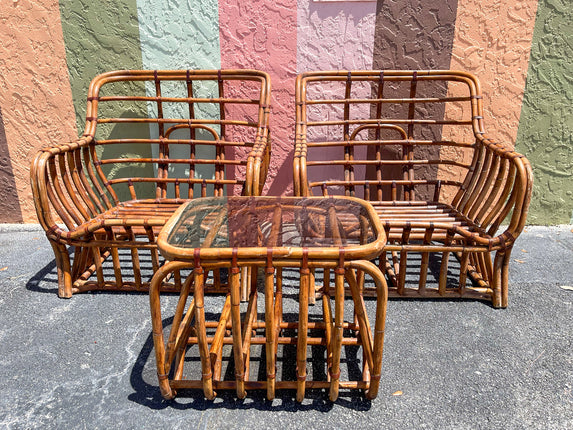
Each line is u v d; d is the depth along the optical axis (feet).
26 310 5.56
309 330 5.22
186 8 7.01
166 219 5.28
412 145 6.81
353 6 6.91
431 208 6.41
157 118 6.93
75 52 7.23
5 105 7.55
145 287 5.95
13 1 6.96
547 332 5.14
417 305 5.72
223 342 4.55
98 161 6.59
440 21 6.92
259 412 4.01
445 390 4.25
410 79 6.50
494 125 7.47
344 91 7.36
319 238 3.97
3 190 8.14
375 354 3.84
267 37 7.11
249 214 4.55
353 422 3.89
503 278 5.55
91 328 5.21
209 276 6.57
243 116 7.54
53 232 5.47
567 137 7.48
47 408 4.02
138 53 7.24
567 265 6.72
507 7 6.83
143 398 4.17
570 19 6.84
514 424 3.84
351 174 6.88
